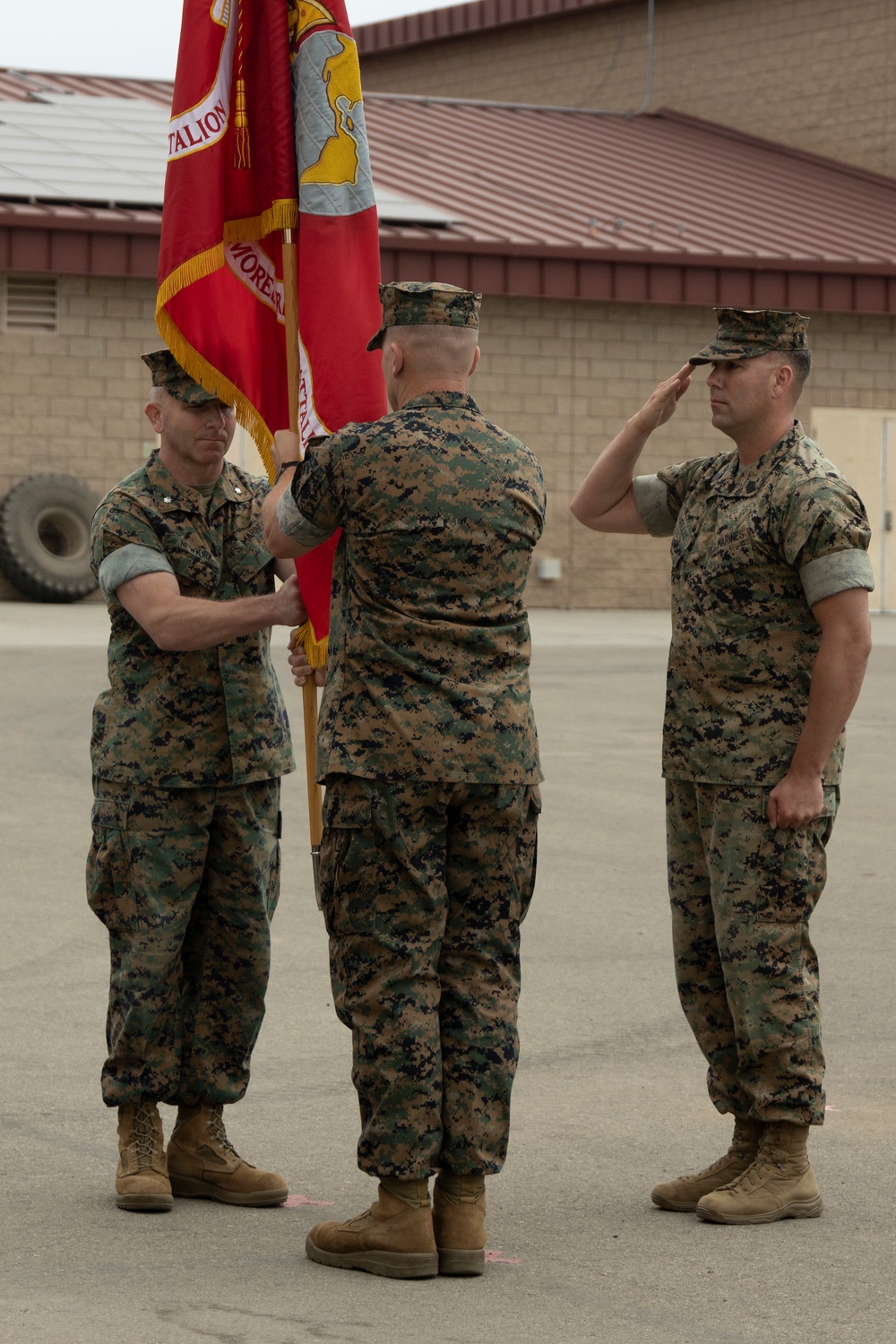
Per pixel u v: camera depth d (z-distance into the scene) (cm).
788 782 459
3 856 889
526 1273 417
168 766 468
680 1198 465
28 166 2503
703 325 2698
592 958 723
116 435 2461
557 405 2645
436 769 411
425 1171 412
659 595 2714
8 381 2419
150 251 2414
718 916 469
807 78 3384
